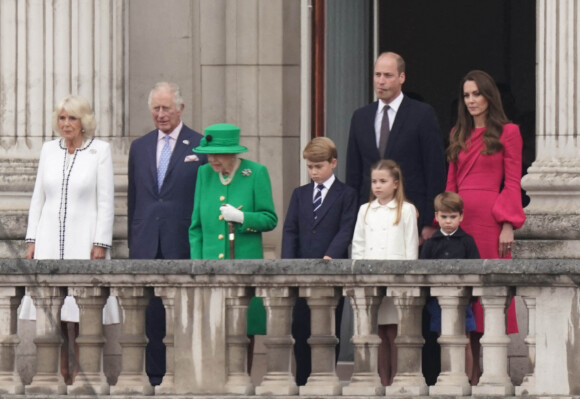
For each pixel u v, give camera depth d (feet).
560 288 157.28
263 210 175.32
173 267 162.81
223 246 174.60
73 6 197.16
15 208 194.70
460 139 172.76
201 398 161.79
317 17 203.41
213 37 204.03
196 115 204.44
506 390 158.51
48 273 165.48
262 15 203.82
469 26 203.82
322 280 160.97
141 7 203.82
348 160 176.86
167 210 178.81
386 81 173.68
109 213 176.04
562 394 157.58
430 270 158.81
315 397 160.56
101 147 176.76
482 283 158.30
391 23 204.23
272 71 204.03
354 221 173.47
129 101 202.59
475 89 171.01
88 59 196.95
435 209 169.27
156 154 180.04
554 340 157.58
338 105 203.62
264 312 169.89
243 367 163.02
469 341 166.20
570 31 189.16
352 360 191.93
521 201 181.57
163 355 173.99
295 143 204.23
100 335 165.68
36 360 168.14
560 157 189.06
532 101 203.62
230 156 175.01
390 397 159.02
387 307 166.40
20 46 196.85
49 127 196.54
